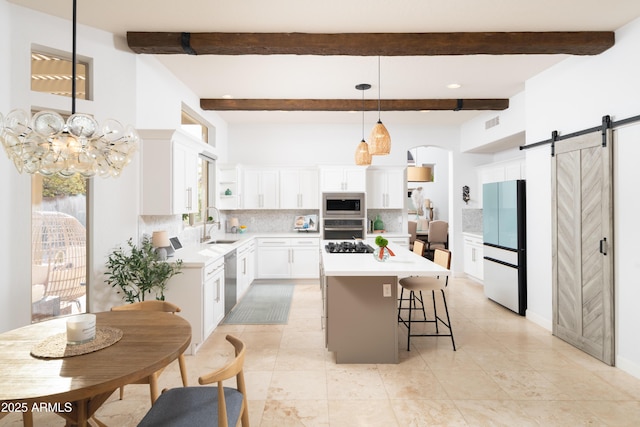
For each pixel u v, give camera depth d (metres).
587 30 3.04
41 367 1.44
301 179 6.30
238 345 1.72
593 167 3.18
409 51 3.20
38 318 2.93
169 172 3.45
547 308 3.92
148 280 3.09
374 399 2.51
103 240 3.14
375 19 2.90
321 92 4.81
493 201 4.98
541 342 3.56
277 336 3.75
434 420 2.26
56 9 2.76
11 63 2.64
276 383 2.74
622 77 2.95
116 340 1.73
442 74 4.16
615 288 3.00
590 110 3.29
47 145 1.59
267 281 6.25
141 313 2.21
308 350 3.38
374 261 3.30
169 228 4.16
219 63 3.84
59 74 3.02
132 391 2.64
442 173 9.57
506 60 3.71
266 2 2.67
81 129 1.67
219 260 3.91
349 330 3.10
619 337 2.98
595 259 3.17
